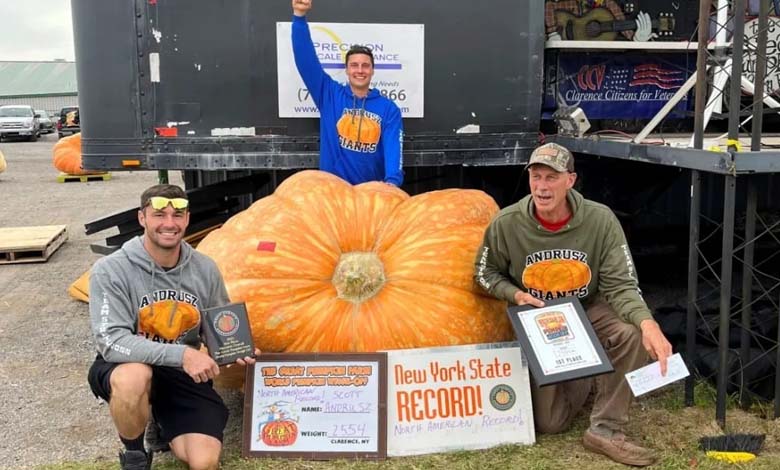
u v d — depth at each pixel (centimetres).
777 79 488
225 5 436
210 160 447
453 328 335
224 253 346
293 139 450
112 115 441
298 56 415
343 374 322
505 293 326
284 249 337
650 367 298
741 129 554
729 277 330
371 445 315
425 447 319
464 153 464
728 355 359
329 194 356
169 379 300
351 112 423
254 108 446
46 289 655
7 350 488
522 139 470
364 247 346
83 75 439
